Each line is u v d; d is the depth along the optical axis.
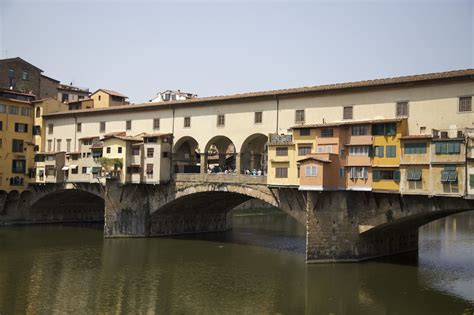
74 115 69.12
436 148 38.88
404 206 42.09
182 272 43.03
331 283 39.28
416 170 39.94
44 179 70.25
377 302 34.91
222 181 52.78
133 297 35.56
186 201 59.66
